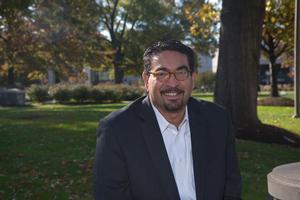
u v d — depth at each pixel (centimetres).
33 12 2709
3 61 3098
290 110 2053
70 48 3122
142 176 297
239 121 1222
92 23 3406
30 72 3312
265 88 5691
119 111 313
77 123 1437
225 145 316
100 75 7056
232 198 315
